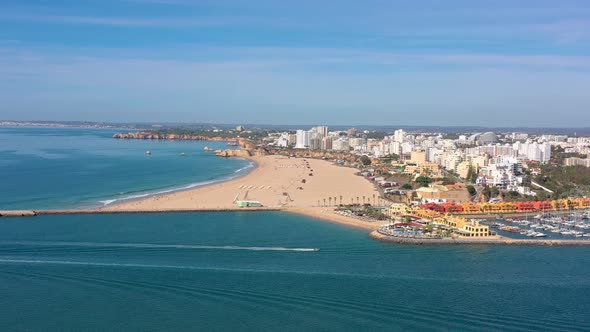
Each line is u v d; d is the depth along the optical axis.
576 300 178.00
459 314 165.75
